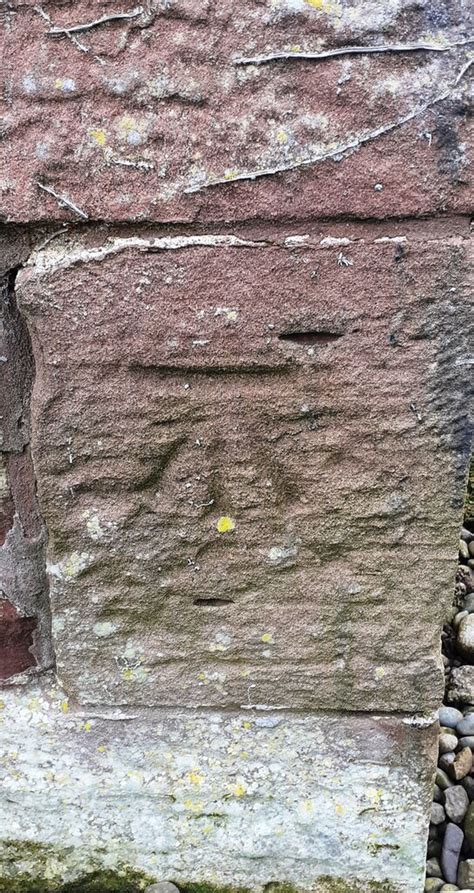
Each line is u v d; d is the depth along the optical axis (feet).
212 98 3.93
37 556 5.05
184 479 4.64
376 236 4.11
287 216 4.08
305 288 4.17
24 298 4.23
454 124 3.91
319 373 4.35
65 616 5.01
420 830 5.28
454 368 4.31
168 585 4.92
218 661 5.12
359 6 3.79
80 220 4.15
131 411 4.47
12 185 4.08
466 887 5.58
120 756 5.31
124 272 4.17
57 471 4.62
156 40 3.87
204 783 5.30
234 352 4.31
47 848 5.48
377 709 5.16
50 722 5.31
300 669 5.09
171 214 4.10
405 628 4.94
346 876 5.40
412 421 4.42
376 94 3.89
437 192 4.00
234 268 4.15
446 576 4.81
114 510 4.72
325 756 5.24
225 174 4.02
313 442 4.52
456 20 3.80
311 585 4.88
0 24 3.89
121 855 5.48
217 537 4.78
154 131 3.98
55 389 4.42
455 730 6.74
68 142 4.01
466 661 7.33
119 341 4.31
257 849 5.38
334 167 3.99
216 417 4.48
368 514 4.65
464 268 4.11
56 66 3.92
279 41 3.84
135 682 5.18
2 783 5.38
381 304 4.19
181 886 5.53
